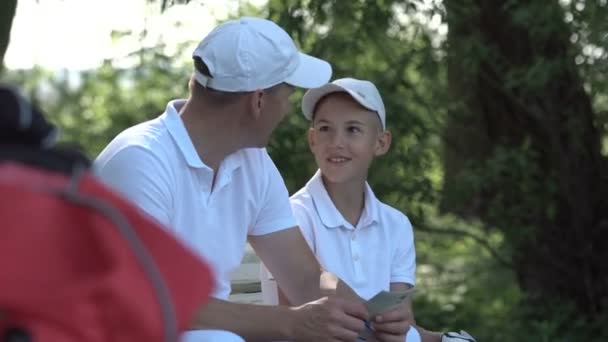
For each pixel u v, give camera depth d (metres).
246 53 4.86
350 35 9.15
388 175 9.52
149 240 3.07
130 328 2.91
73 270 2.94
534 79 9.16
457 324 10.86
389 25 9.12
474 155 10.11
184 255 3.10
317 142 5.93
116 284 2.89
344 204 5.91
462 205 10.01
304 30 9.05
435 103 9.80
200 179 4.97
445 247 11.11
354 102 5.86
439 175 10.23
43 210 2.94
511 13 9.27
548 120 9.82
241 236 5.18
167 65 10.57
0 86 3.12
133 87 11.83
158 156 4.87
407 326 5.25
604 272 10.33
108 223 2.96
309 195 5.90
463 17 9.42
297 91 9.01
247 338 4.96
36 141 3.11
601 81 9.37
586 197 10.15
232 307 4.97
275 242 5.39
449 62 9.47
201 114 4.96
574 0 8.86
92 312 2.88
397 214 6.09
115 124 11.73
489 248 10.43
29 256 2.90
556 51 9.54
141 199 4.80
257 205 5.25
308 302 5.41
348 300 5.13
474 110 10.01
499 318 10.85
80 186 3.04
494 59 9.60
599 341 9.97
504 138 10.05
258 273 6.01
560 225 10.28
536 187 9.91
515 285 11.44
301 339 4.96
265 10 9.59
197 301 3.09
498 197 9.97
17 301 2.85
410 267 6.05
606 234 10.27
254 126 4.98
